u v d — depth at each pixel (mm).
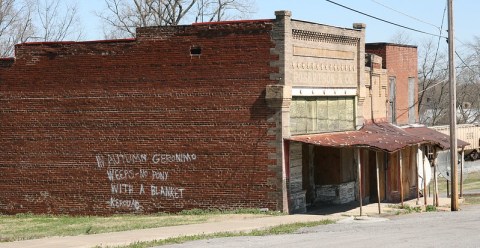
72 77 31844
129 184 31141
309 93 30984
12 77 32625
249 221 26734
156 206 30766
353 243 19375
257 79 29281
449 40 32344
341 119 34250
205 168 30078
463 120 88438
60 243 20703
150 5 64250
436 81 81688
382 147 29734
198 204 30172
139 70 30891
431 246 18656
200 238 21469
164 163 30641
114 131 31312
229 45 29625
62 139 32031
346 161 34844
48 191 32250
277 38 28984
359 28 35469
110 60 31266
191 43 30141
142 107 30875
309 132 31359
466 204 36938
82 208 31781
